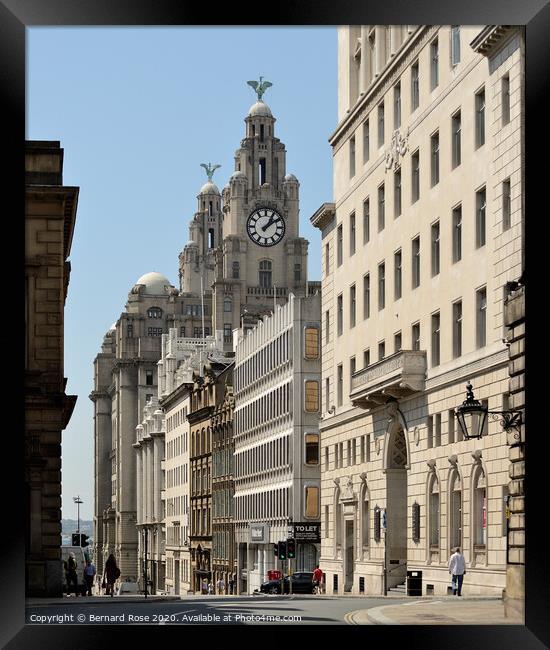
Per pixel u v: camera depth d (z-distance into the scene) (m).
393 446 79.56
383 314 81.50
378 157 82.88
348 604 51.38
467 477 64.19
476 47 62.25
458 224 68.31
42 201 61.84
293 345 114.62
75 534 81.69
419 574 68.88
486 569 60.75
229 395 150.88
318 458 113.56
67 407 62.53
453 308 68.31
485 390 62.34
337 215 94.31
